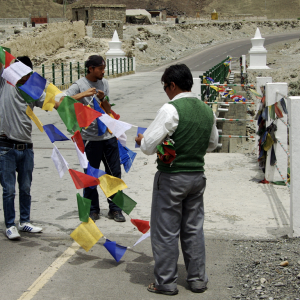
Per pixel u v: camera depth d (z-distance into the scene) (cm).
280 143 646
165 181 339
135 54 5522
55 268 397
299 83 2808
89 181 396
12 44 5147
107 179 410
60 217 532
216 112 1245
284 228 489
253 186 650
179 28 7512
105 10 6153
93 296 347
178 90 345
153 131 330
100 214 546
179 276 388
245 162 806
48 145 962
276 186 649
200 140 338
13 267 398
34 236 475
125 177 705
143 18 7800
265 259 408
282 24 8862
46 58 5053
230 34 8150
